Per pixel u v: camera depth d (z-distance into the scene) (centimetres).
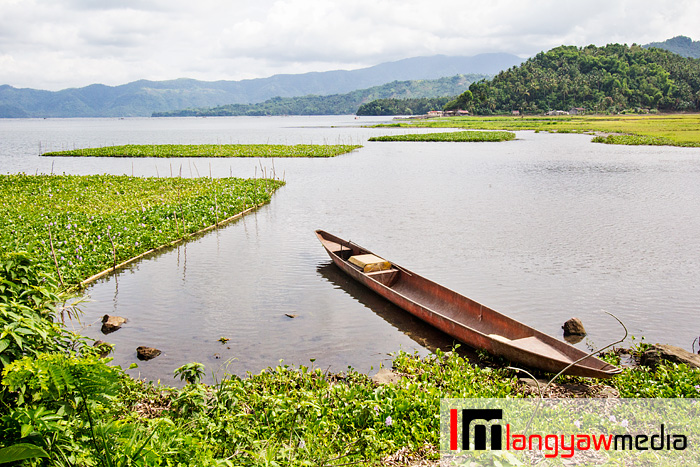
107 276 1645
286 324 1254
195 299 1431
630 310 1318
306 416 746
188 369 804
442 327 1149
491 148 6669
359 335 1188
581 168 4450
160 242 1992
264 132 12319
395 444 701
